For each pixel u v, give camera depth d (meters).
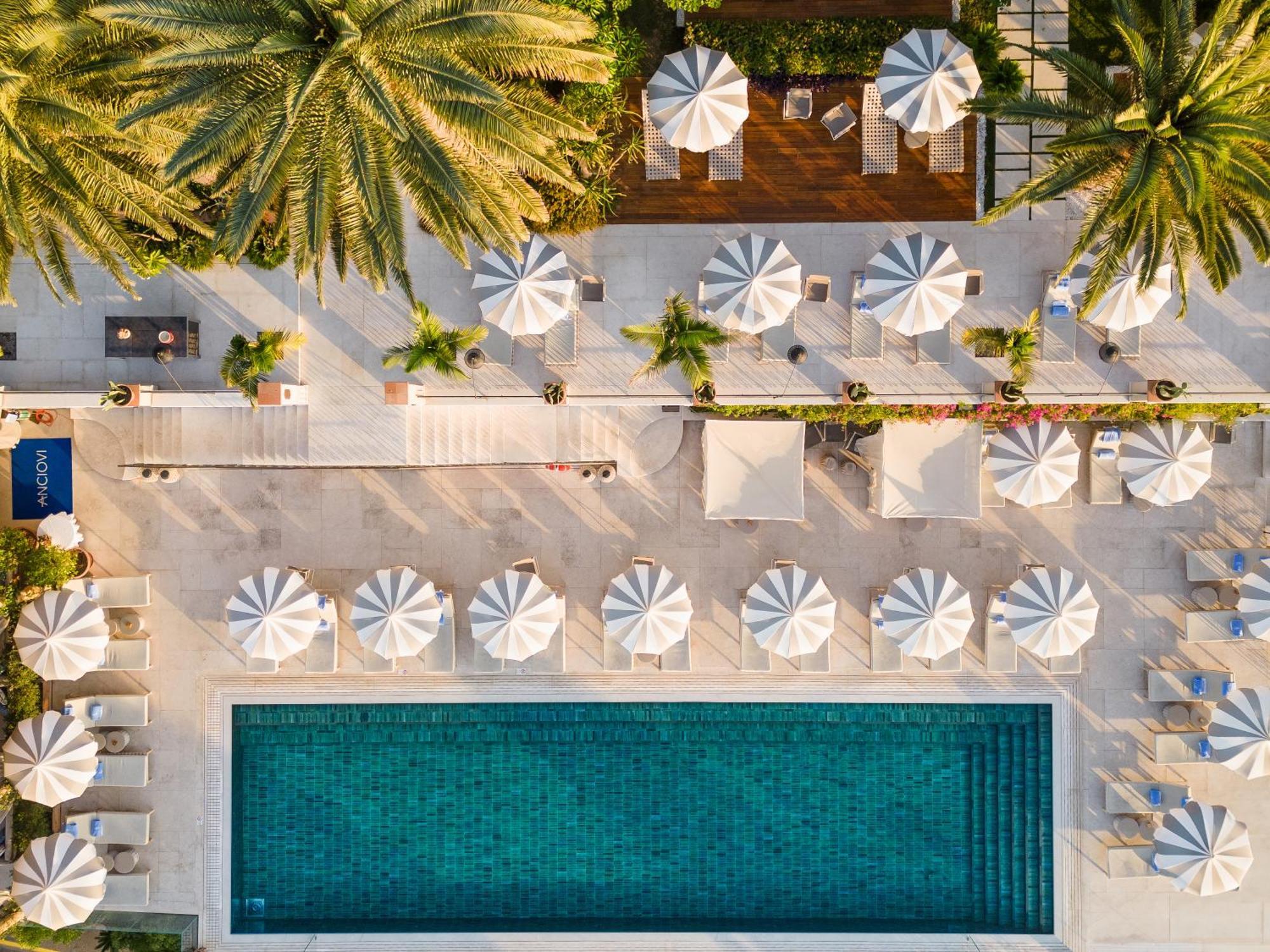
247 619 17.36
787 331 17.23
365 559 19.22
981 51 16.67
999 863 19.28
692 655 19.17
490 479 19.16
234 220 13.46
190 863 19.20
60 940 19.08
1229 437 18.73
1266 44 13.55
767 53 17.03
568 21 12.39
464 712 19.25
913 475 17.89
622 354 17.52
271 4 12.02
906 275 15.79
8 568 17.55
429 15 12.13
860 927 19.27
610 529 19.20
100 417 18.77
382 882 19.45
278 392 16.67
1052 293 16.92
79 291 17.44
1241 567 18.34
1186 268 15.40
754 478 17.94
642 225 17.45
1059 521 19.09
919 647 17.38
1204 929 19.00
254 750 19.38
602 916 19.36
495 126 12.94
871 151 17.31
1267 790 19.02
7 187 13.36
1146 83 13.70
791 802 19.39
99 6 11.95
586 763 19.38
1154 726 19.06
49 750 17.33
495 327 17.25
